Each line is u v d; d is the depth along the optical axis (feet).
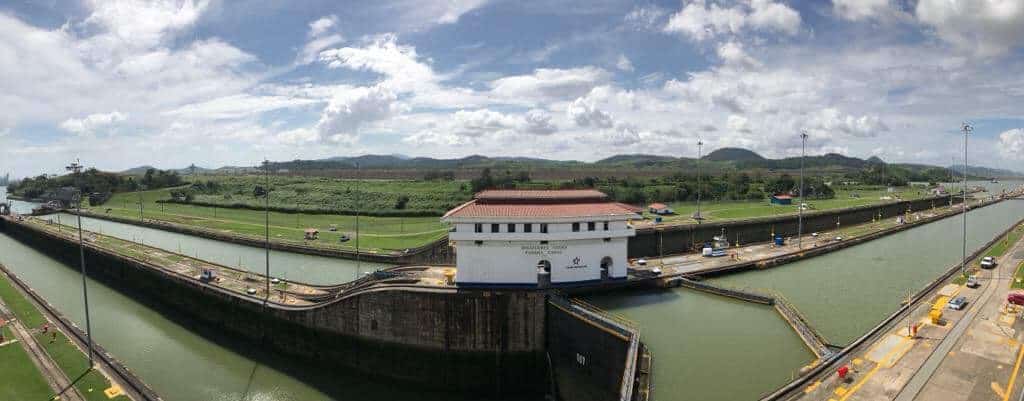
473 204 259.39
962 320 205.77
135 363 242.78
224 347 264.72
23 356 216.95
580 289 236.63
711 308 231.91
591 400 190.60
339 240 480.23
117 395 185.88
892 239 482.28
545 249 235.81
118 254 409.69
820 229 530.68
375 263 410.52
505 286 234.38
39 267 479.00
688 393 157.48
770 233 465.47
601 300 238.68
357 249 398.21
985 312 214.90
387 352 227.40
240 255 454.40
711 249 351.87
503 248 234.79
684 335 200.34
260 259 435.12
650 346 189.88
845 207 616.39
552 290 224.94
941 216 646.74
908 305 228.22
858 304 261.24
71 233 558.97
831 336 212.84
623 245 251.39
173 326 296.30
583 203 262.26
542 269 233.14
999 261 319.88
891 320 209.26
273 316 257.75
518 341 220.23
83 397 184.34
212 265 366.43
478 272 235.81
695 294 252.83
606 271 252.01
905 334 192.85
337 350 237.66
